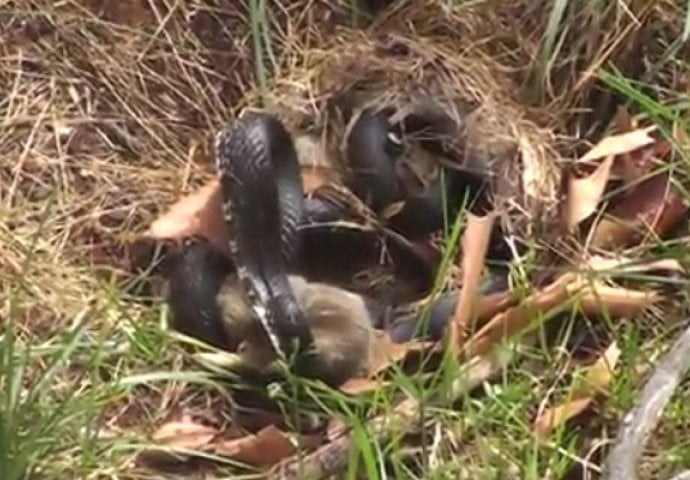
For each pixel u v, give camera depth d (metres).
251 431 4.78
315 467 4.51
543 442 4.60
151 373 4.82
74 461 4.50
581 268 5.04
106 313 5.01
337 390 4.77
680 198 5.29
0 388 4.52
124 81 5.74
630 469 4.32
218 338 4.95
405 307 5.12
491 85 5.61
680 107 5.47
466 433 4.62
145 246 5.27
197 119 5.73
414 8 5.88
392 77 5.58
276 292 4.79
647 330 4.97
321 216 5.19
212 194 5.20
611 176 5.38
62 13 5.81
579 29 5.71
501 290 5.03
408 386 4.64
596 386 4.73
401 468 4.47
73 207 5.40
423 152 5.41
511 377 4.80
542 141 5.47
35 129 5.59
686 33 5.42
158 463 4.63
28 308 5.02
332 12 5.91
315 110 5.54
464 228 5.22
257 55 5.68
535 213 5.23
